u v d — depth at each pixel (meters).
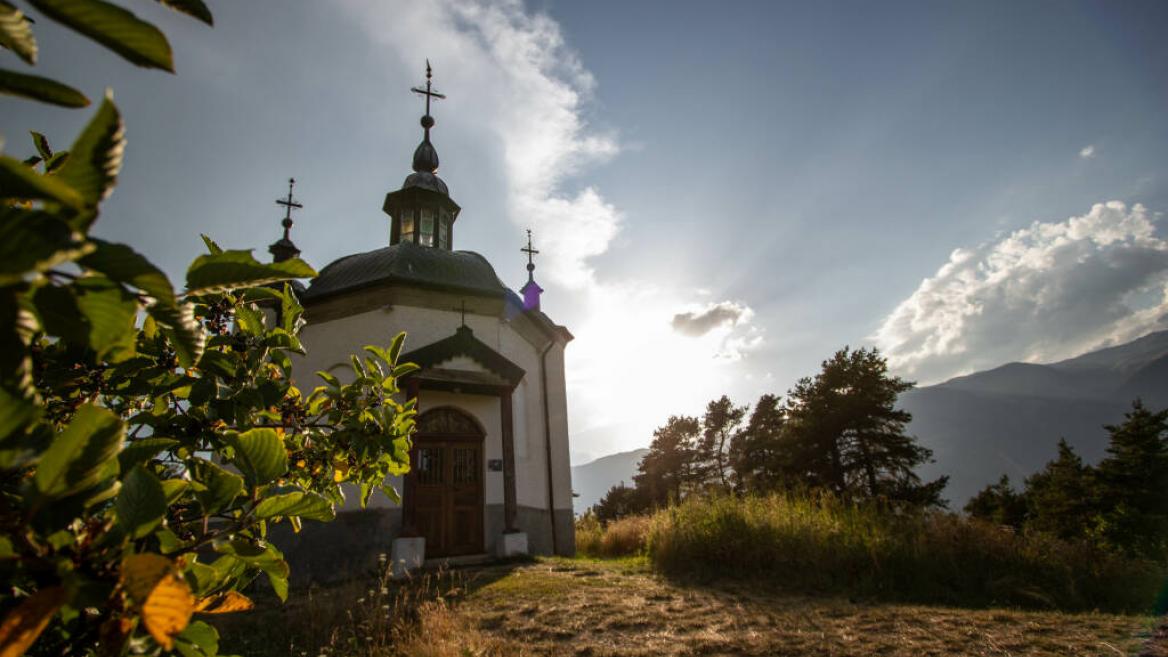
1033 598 8.11
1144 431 37.84
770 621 6.75
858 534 9.55
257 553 1.19
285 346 2.01
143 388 1.61
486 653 5.89
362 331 12.88
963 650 5.63
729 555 9.56
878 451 32.94
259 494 1.25
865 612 7.11
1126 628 6.16
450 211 19.16
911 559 8.90
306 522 10.77
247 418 1.79
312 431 2.32
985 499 49.53
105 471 0.92
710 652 5.79
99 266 0.68
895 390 34.31
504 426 12.23
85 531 0.86
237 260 0.93
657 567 9.87
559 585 8.63
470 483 12.29
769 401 46.09
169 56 0.71
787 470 34.25
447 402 12.51
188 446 1.61
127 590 0.78
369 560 10.85
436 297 13.35
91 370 1.55
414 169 19.59
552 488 14.31
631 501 50.88
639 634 6.40
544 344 15.59
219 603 1.18
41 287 0.72
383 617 6.93
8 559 0.76
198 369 1.75
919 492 31.20
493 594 8.16
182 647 1.05
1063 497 39.31
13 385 0.60
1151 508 35.09
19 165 0.50
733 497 11.22
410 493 10.93
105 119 0.63
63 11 0.66
